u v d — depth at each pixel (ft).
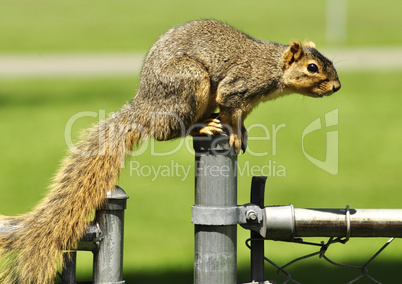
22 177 48.88
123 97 78.54
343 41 121.49
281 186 46.60
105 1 186.60
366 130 62.28
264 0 183.32
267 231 15.37
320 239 36.45
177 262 33.27
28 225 16.30
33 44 124.67
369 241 36.70
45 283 15.76
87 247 15.48
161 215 40.27
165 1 183.83
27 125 66.03
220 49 23.32
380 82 86.89
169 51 22.62
